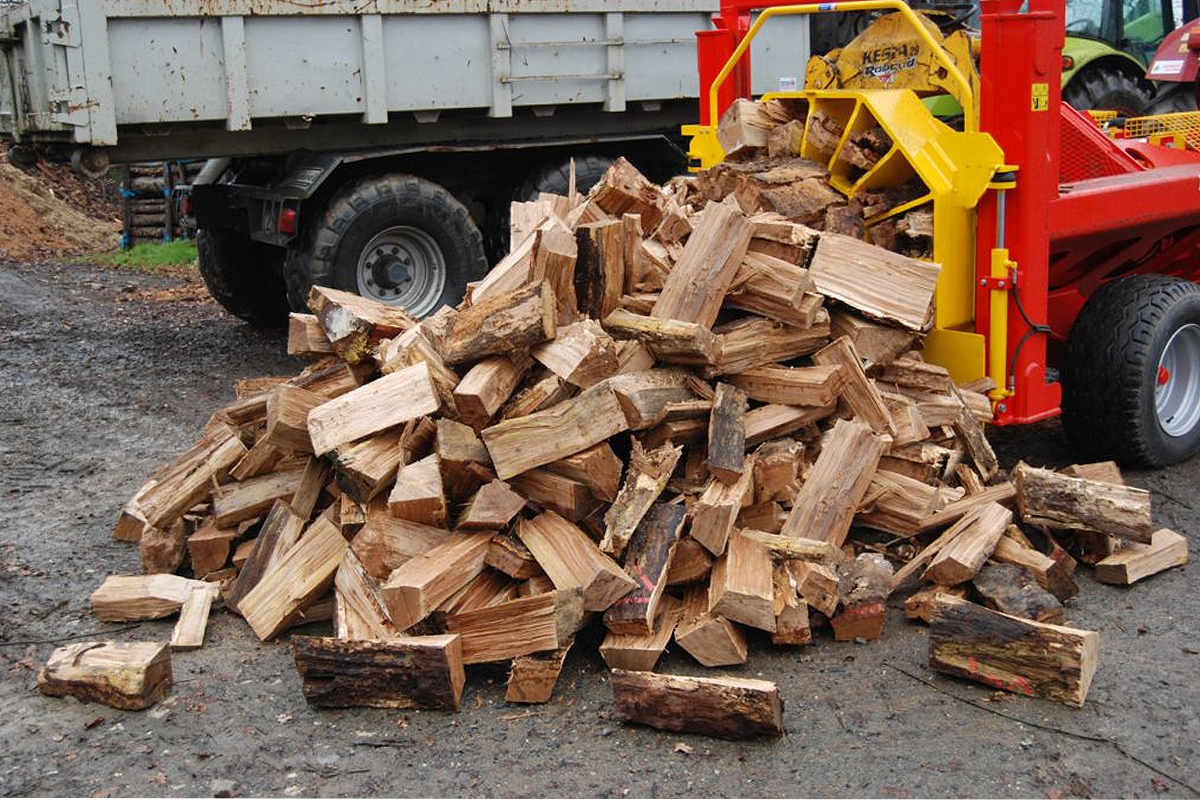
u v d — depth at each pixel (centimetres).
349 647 345
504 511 367
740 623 366
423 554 365
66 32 668
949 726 330
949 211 464
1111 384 517
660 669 366
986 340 472
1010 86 452
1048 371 520
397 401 377
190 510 455
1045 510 420
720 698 322
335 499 424
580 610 354
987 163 452
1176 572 435
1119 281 535
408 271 809
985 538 398
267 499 439
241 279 945
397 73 771
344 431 376
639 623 354
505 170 874
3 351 875
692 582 384
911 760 314
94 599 413
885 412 419
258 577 412
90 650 365
